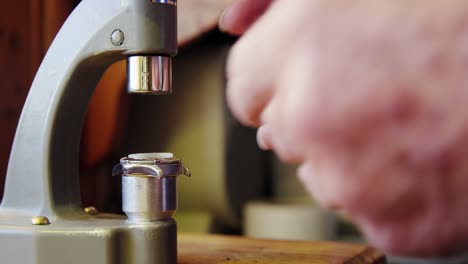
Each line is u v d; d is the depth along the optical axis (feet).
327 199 0.43
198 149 3.40
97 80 1.47
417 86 0.39
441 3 0.39
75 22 1.39
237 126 3.52
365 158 0.41
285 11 0.45
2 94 2.42
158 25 1.29
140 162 1.29
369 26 0.40
